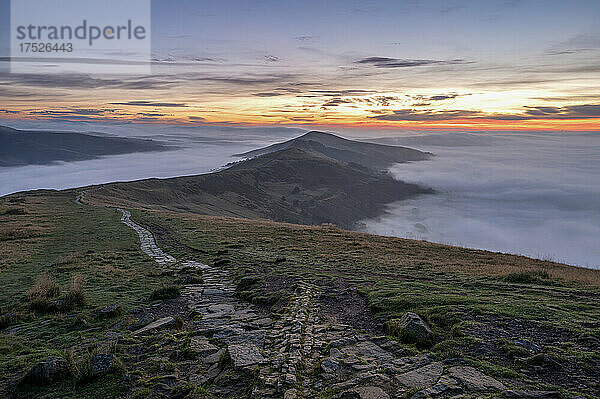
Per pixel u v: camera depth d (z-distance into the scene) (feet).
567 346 29.81
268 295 51.80
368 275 65.62
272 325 39.47
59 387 28.53
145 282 64.49
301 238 118.93
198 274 69.46
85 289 59.41
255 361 30.37
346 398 24.27
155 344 35.68
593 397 23.08
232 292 56.85
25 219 160.15
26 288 62.44
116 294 56.49
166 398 26.43
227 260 80.48
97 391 27.50
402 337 33.17
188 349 33.78
